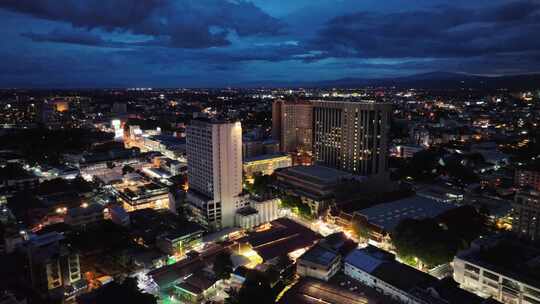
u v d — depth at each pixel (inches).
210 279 6309.1
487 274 6067.9
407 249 6909.5
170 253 7436.0
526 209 7869.1
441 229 7258.9
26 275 6491.1
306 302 5757.9
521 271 6023.6
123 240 7711.6
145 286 6210.6
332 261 6643.7
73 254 6274.6
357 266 6555.1
